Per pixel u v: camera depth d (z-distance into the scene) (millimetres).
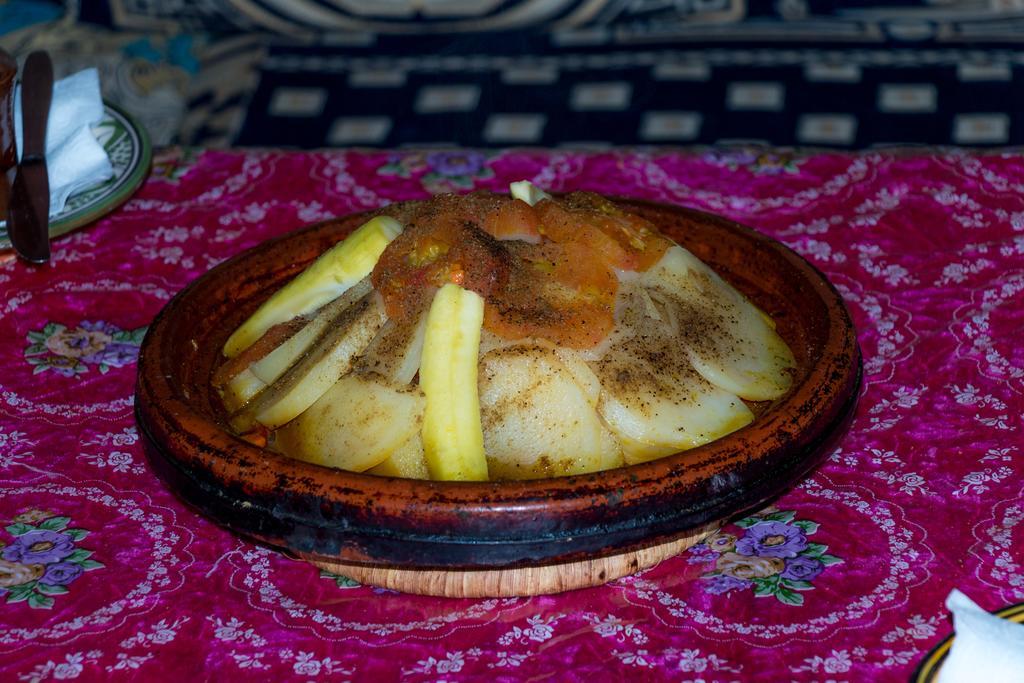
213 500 818
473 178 1211
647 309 905
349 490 795
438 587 856
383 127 1897
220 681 815
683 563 875
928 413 969
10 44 1957
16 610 854
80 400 1007
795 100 1844
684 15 1996
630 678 809
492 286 879
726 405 886
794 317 947
